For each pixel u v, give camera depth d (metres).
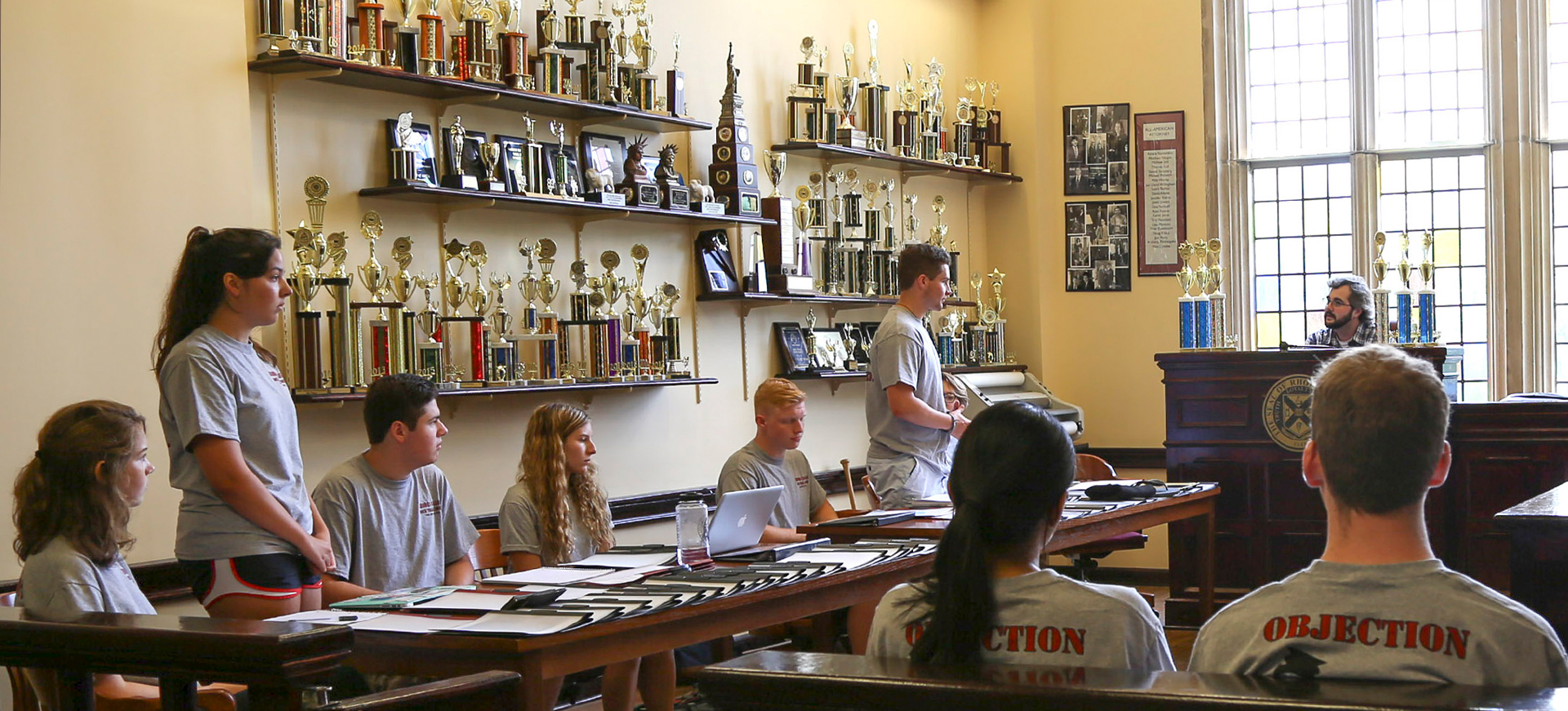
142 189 3.88
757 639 5.28
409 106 4.87
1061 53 8.23
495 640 2.45
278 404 3.24
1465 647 1.56
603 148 5.58
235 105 4.13
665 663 3.94
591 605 2.71
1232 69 7.97
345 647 1.83
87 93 3.77
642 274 5.66
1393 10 7.76
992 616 1.87
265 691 1.77
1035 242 8.12
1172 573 6.23
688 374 5.73
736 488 4.65
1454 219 7.63
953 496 1.98
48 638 1.95
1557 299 7.38
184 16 4.00
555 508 4.06
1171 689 1.35
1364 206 7.70
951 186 7.94
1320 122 7.92
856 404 7.21
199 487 3.12
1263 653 1.66
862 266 7.02
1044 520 1.94
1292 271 7.98
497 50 5.06
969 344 7.77
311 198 4.36
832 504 6.99
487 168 4.94
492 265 5.15
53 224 3.68
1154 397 8.01
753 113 6.48
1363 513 1.64
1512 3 7.33
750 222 6.08
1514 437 5.52
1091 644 1.86
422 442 3.62
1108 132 8.12
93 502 2.73
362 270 4.49
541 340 5.16
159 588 3.87
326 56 4.29
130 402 3.84
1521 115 7.33
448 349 4.96
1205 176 7.96
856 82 6.91
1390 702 1.26
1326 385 1.67
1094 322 8.14
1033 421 1.93
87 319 3.76
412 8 4.77
